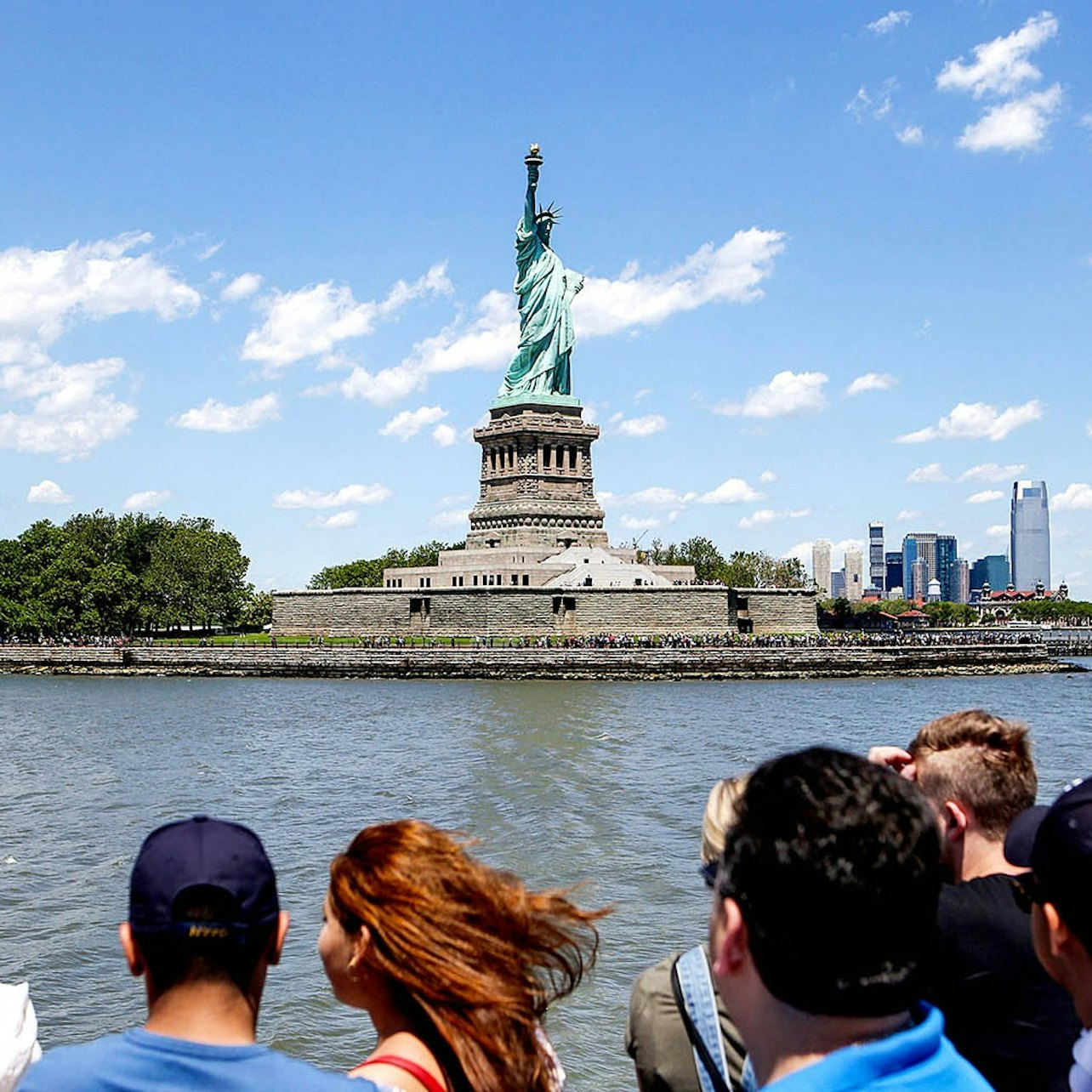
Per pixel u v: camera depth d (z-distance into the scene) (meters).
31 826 61.84
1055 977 8.91
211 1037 8.84
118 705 136.88
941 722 12.87
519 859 52.56
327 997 36.47
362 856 10.36
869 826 7.04
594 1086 30.03
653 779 75.56
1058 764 86.12
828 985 7.02
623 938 40.91
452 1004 9.69
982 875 12.24
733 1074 10.27
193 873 8.88
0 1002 12.95
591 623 197.25
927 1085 6.97
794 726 110.31
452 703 135.50
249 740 101.00
